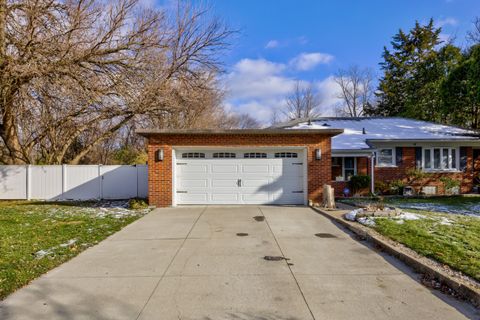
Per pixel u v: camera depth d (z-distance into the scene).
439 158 18.52
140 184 16.11
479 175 18.86
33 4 13.07
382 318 3.72
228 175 12.43
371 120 23.08
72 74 13.32
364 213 9.02
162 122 19.86
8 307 4.05
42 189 15.82
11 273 5.12
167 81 18.36
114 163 24.77
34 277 5.04
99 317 3.79
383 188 17.48
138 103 16.11
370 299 4.21
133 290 4.55
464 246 6.13
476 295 4.04
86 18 14.55
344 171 17.62
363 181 16.47
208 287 4.62
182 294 4.39
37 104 13.53
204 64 20.50
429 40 39.41
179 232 8.09
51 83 13.09
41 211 11.68
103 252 6.44
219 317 3.76
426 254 5.68
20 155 17.41
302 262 5.71
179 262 5.77
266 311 3.90
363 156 17.20
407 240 6.58
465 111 23.47
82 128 18.28
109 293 4.45
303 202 12.38
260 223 9.06
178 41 19.14
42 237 7.58
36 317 3.80
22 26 13.14
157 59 16.72
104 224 9.12
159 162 12.11
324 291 4.47
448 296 4.30
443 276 4.69
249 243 7.01
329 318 3.72
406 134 19.25
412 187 18.08
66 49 13.28
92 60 14.45
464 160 18.56
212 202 12.41
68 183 15.89
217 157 12.41
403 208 11.41
